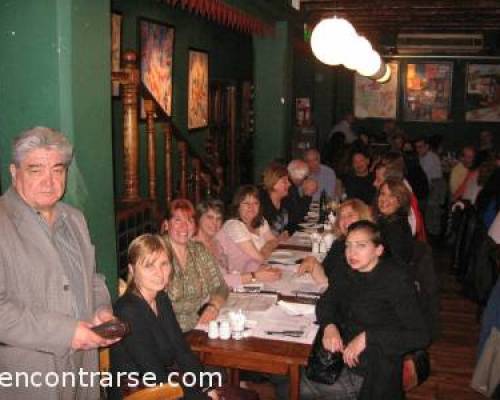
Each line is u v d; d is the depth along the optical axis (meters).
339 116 12.27
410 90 11.87
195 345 2.58
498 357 3.37
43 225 1.87
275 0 5.83
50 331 1.76
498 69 11.47
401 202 3.45
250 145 11.11
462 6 7.12
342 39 3.97
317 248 4.21
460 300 5.72
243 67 10.80
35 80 2.26
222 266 3.79
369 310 2.70
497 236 4.19
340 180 7.07
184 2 3.93
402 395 2.69
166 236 2.91
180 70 7.49
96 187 2.51
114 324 1.85
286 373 2.56
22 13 2.23
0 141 2.32
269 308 3.03
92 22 2.40
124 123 3.62
